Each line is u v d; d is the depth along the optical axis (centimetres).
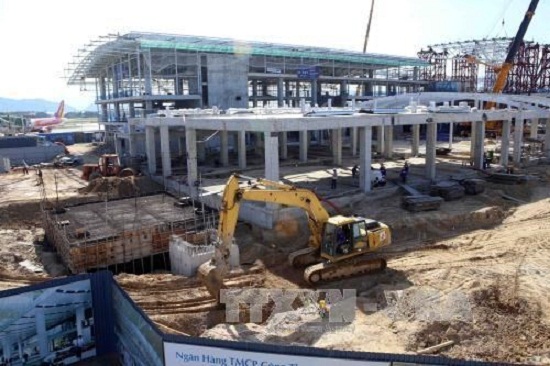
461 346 1256
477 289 1526
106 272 1234
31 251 2288
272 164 2361
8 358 1139
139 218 2355
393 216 2447
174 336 916
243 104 5553
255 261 1977
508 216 2550
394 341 1288
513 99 5262
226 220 1527
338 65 6800
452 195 2814
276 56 5941
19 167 4891
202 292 1683
